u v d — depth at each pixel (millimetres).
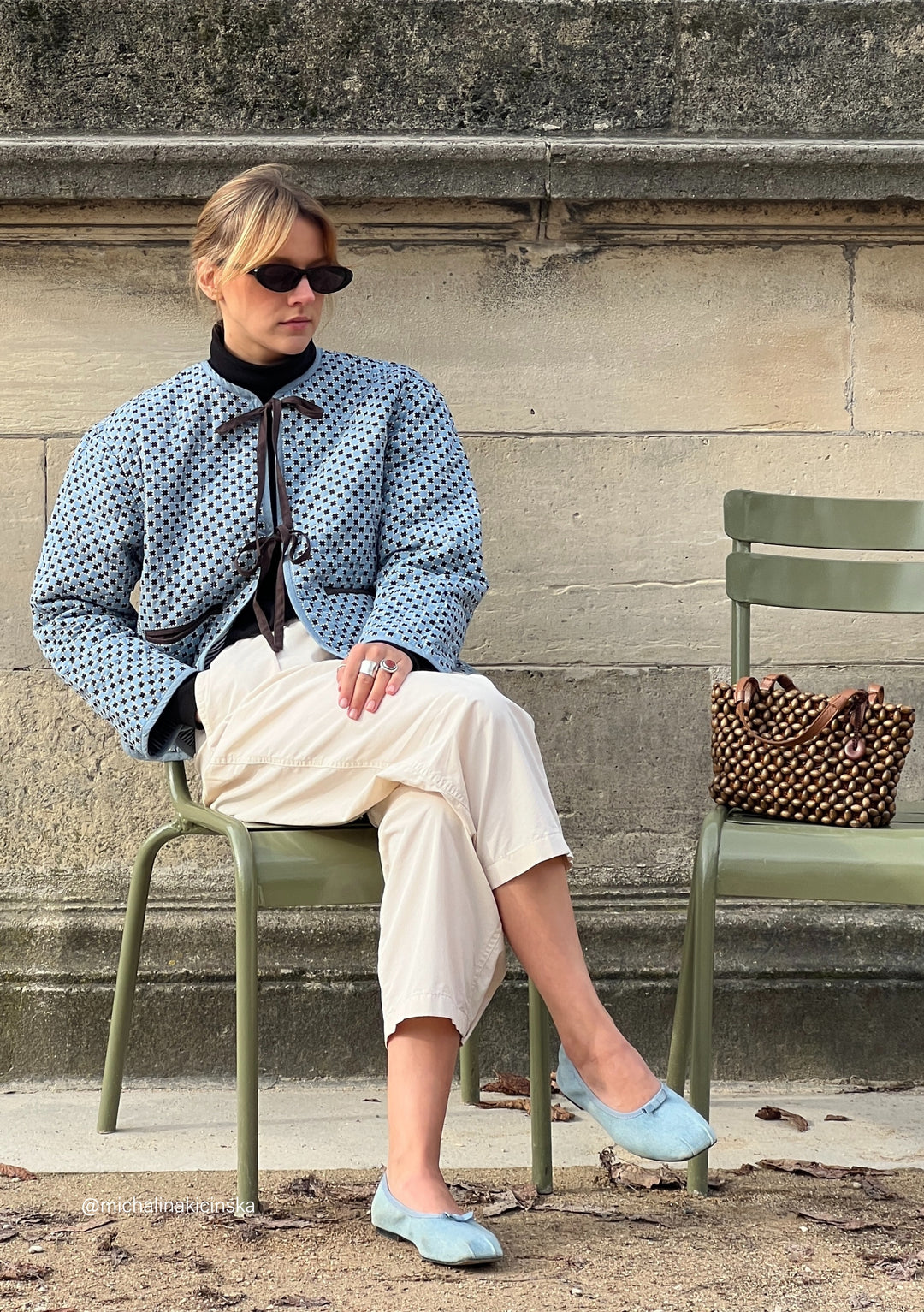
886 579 2479
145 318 2809
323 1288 1714
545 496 2865
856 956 2758
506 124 2820
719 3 2834
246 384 2332
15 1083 2660
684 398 2867
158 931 2729
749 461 2877
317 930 2752
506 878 1921
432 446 2377
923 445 2891
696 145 2738
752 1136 2377
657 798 2873
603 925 2777
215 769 2131
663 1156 1866
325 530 2271
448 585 2227
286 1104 2557
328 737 2018
